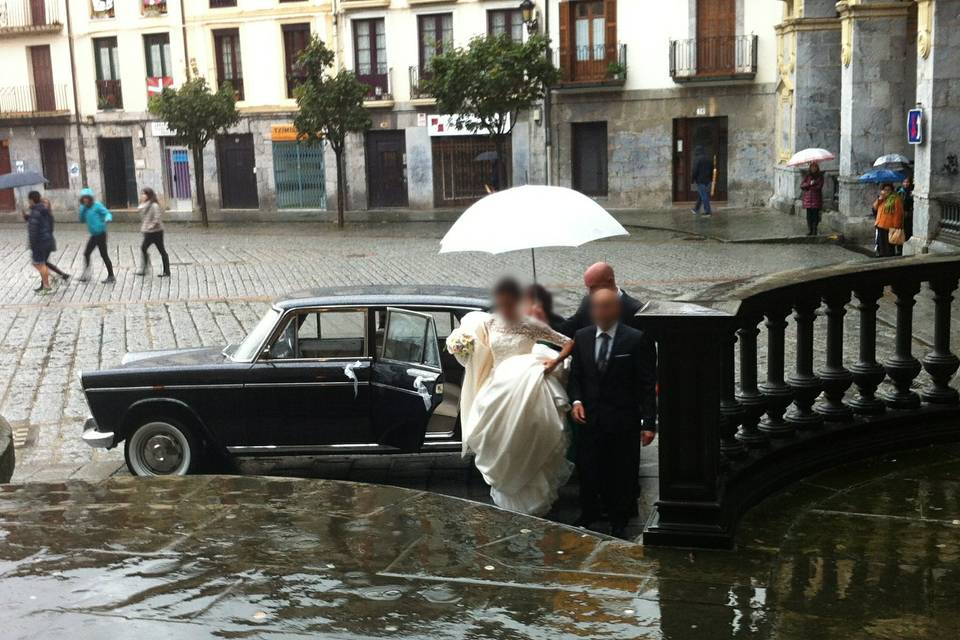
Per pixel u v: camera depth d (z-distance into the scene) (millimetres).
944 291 6633
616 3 35094
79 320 16859
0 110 44281
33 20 43219
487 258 23781
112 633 3629
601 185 37000
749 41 33938
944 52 20516
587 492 6629
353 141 39688
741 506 5188
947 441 6504
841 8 25156
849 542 4812
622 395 6453
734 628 3814
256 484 5637
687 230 28156
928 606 4047
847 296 6336
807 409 6164
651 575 4340
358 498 5352
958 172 20781
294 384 8289
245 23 40469
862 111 24906
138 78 42250
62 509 5203
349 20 38969
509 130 33125
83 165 43594
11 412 11484
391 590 4074
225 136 41500
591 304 6605
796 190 31406
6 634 3635
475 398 6887
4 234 36375
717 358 4688
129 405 8438
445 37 38000
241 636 3604
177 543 4633
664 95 35250
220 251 27547
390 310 8273
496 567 4363
